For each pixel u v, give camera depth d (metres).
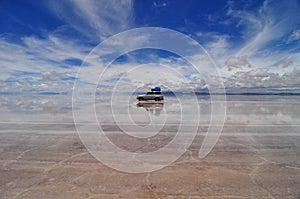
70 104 11.14
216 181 2.33
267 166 2.74
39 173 2.54
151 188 2.19
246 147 3.55
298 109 8.74
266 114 7.24
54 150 3.40
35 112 7.83
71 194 2.08
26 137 4.23
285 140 3.97
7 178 2.41
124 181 2.34
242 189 2.15
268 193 2.08
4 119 6.31
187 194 2.06
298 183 2.28
